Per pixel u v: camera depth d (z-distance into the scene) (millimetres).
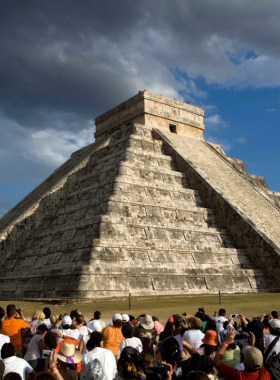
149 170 43844
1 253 42375
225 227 41906
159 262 34156
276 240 39781
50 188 47062
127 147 46906
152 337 10219
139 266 32625
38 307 25328
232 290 35469
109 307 24125
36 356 9094
